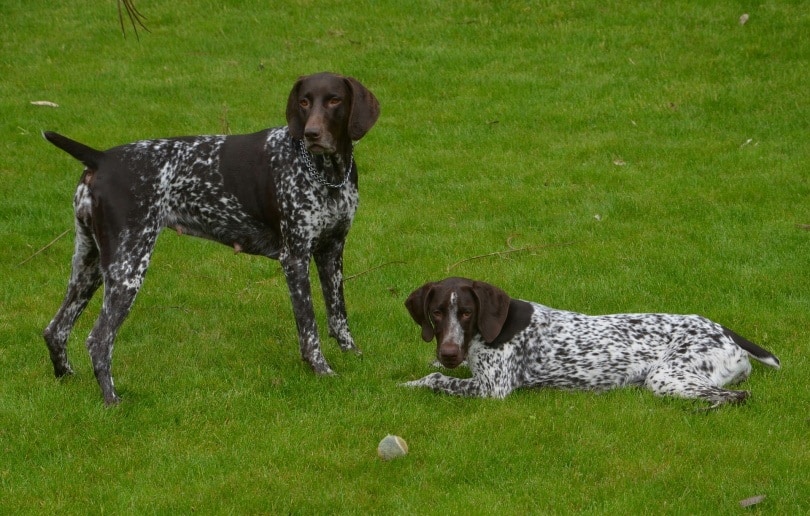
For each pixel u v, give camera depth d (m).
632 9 23.45
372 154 18.45
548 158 17.88
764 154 17.28
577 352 10.31
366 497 8.29
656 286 13.01
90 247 10.63
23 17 25.12
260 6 25.25
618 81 20.52
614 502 8.00
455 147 18.62
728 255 13.88
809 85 19.58
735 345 10.12
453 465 8.75
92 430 9.62
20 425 9.78
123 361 11.41
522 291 13.09
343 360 11.37
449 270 14.04
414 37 23.25
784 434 9.01
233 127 19.23
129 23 24.61
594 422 9.36
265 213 10.95
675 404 9.57
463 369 11.03
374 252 14.72
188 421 9.84
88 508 8.27
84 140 18.58
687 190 16.19
